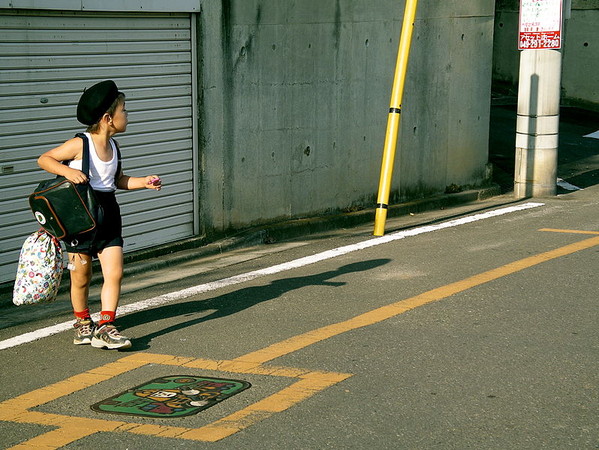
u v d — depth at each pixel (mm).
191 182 9141
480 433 4332
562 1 11852
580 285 7039
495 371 5172
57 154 5500
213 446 4242
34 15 7418
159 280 8008
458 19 12266
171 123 8820
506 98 21281
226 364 5438
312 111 10359
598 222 9945
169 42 8680
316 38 10242
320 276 7719
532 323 6078
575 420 4473
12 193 7438
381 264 8078
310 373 5215
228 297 7113
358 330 6023
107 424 4562
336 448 4191
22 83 7402
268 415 4602
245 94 9508
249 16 9398
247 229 9789
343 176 10938
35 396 5027
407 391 4891
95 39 7965
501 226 9898
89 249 5652
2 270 7426
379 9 11000
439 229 9898
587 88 20469
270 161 9930
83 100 5488
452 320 6191
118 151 5688
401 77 9406
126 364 5516
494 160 15273
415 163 11953
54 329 6402
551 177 12414
